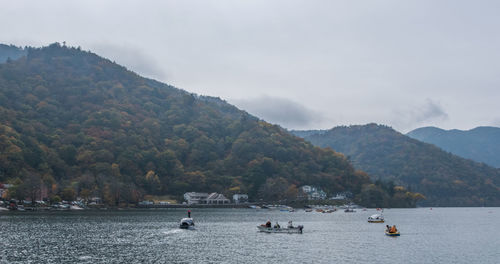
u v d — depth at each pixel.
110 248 105.25
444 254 106.75
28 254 94.56
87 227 150.75
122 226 157.88
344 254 103.81
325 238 134.88
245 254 101.25
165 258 94.38
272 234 143.62
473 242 131.50
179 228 155.12
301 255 101.25
